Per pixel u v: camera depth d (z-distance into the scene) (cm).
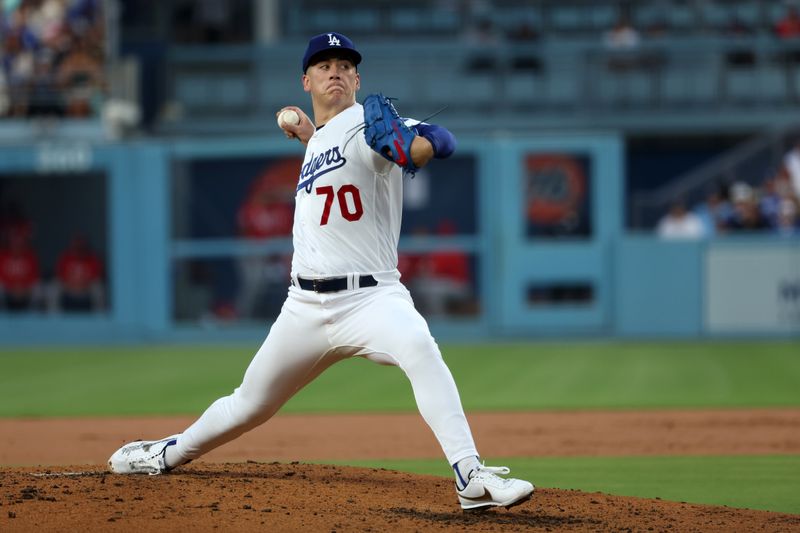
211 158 7250
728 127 7719
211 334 7238
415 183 7594
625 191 8225
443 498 2014
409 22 8638
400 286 1872
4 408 4216
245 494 1933
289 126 1945
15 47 7556
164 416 3941
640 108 7781
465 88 7850
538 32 8562
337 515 1814
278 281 7394
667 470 2706
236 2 8575
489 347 6656
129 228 7238
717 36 8338
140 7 8419
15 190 7681
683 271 6869
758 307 6806
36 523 1723
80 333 7281
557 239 7175
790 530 1823
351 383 5009
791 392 4459
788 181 7362
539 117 7731
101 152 7225
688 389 4578
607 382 4844
